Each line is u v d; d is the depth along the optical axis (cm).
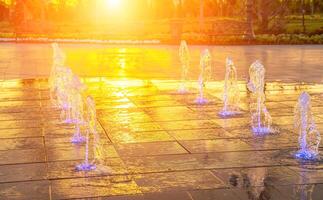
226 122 876
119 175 585
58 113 971
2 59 2044
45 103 1079
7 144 742
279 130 809
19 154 685
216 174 585
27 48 2641
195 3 5447
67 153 686
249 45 2800
